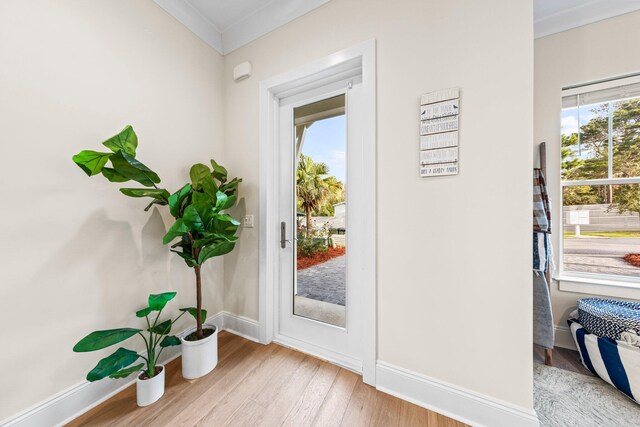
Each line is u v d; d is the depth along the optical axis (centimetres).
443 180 121
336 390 137
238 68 195
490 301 112
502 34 108
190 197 153
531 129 104
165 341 137
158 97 162
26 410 106
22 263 106
